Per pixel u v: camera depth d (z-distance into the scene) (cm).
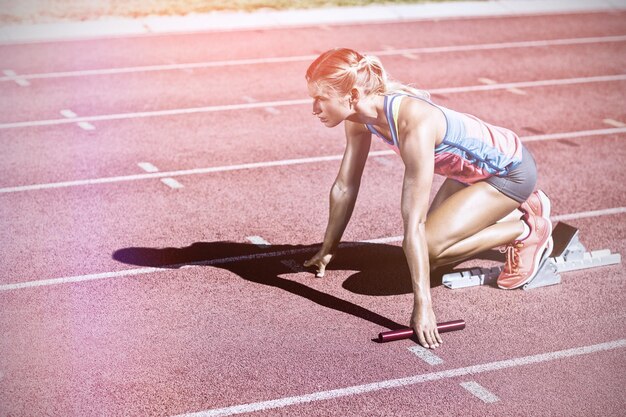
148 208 697
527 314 537
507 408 438
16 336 500
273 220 677
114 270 586
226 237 644
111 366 471
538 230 553
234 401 441
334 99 475
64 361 475
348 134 540
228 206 704
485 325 522
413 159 476
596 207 717
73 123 921
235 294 555
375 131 503
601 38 1419
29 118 936
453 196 532
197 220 674
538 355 490
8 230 651
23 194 724
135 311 531
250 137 885
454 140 497
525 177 529
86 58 1199
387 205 716
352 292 562
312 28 1424
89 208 695
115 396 444
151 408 434
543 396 450
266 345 494
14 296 548
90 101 1002
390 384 457
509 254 561
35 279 572
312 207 707
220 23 1428
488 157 512
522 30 1462
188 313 530
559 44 1370
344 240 645
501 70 1196
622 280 585
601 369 477
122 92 1042
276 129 912
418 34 1411
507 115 985
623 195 745
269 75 1134
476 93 1078
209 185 750
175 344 494
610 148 874
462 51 1306
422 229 486
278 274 585
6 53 1213
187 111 972
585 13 1619
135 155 825
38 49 1238
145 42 1298
